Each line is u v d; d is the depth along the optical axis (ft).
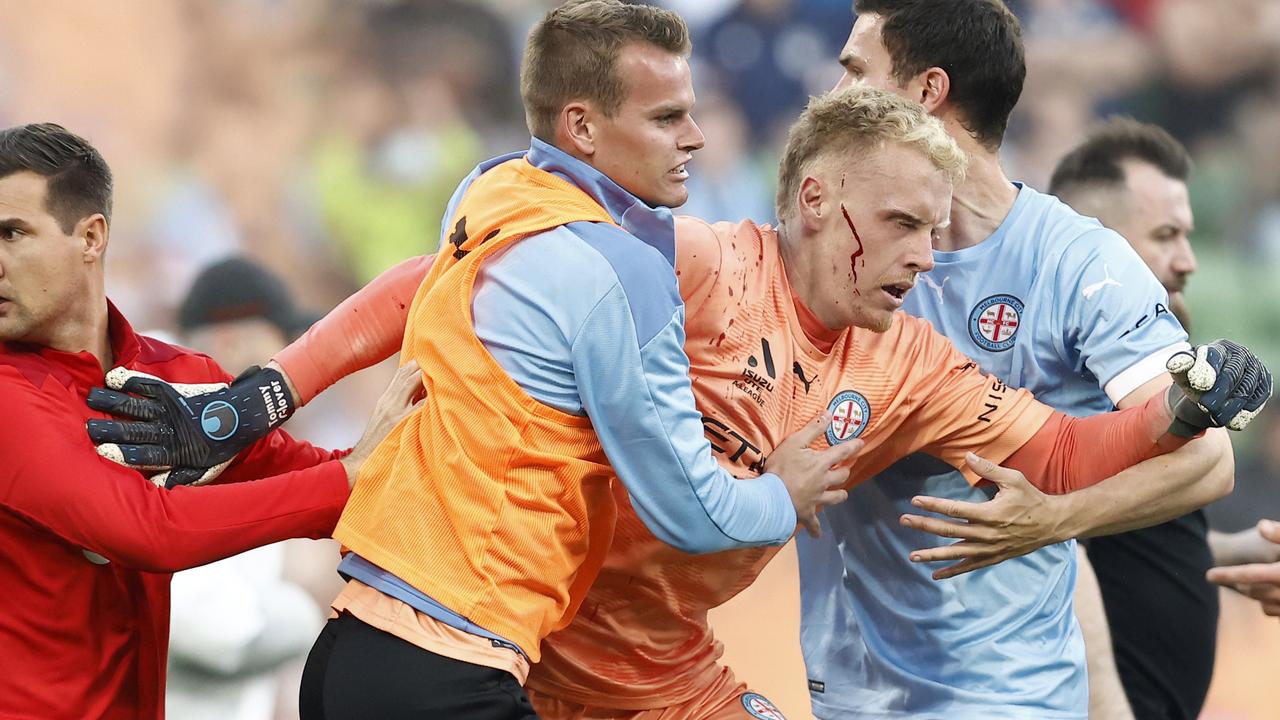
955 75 41.88
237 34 131.75
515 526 33.24
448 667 32.83
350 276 123.03
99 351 35.42
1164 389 39.40
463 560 33.19
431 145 126.31
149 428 34.45
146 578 35.94
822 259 37.63
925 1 42.27
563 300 33.30
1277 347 118.93
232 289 57.31
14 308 33.68
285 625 49.83
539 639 34.45
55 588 34.09
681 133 35.19
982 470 38.14
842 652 44.55
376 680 33.01
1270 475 104.58
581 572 35.70
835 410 38.75
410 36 129.80
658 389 33.37
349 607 33.86
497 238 34.32
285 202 124.57
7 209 33.45
